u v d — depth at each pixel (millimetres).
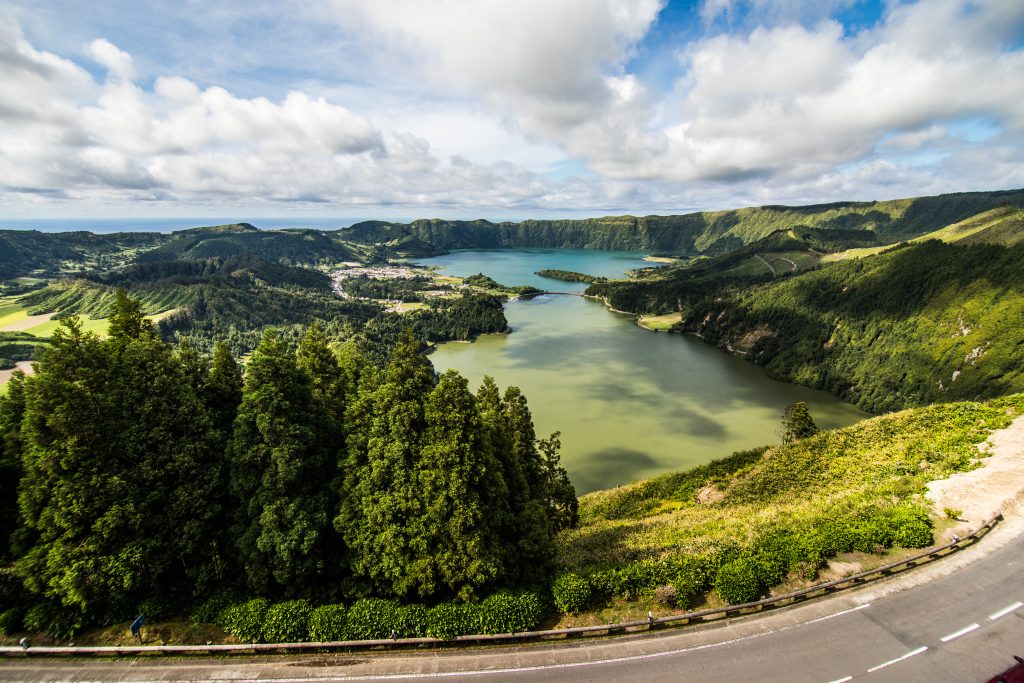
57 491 24719
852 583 27438
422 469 27828
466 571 26500
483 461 28859
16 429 28594
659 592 27156
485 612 25719
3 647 24938
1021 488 34938
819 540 30203
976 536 30641
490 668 23297
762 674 21812
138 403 27109
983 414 51812
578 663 23297
